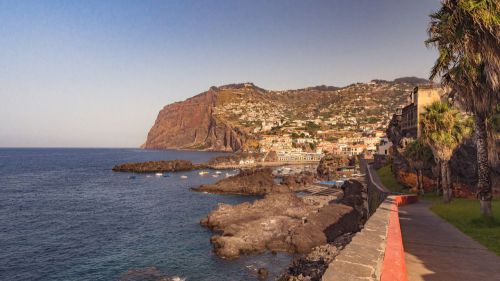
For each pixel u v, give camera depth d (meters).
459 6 16.03
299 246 41.72
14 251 44.81
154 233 53.06
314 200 79.75
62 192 103.62
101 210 74.00
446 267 8.95
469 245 11.76
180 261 40.00
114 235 52.38
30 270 38.16
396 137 83.06
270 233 46.06
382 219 10.30
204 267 37.91
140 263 39.69
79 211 72.94
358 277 4.74
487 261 9.58
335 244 39.59
